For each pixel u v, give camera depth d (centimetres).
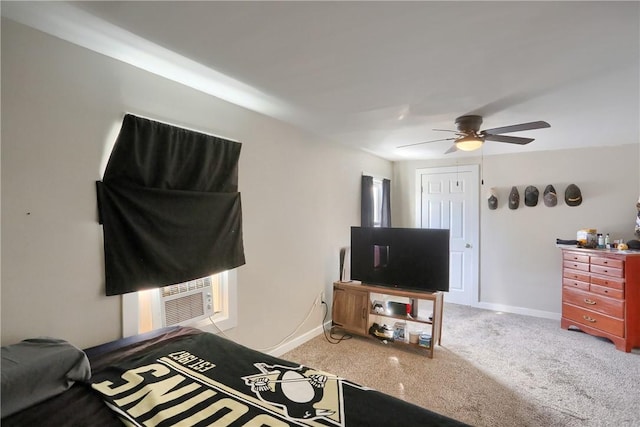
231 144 254
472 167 489
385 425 116
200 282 239
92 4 134
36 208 158
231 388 137
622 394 248
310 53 176
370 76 205
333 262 393
